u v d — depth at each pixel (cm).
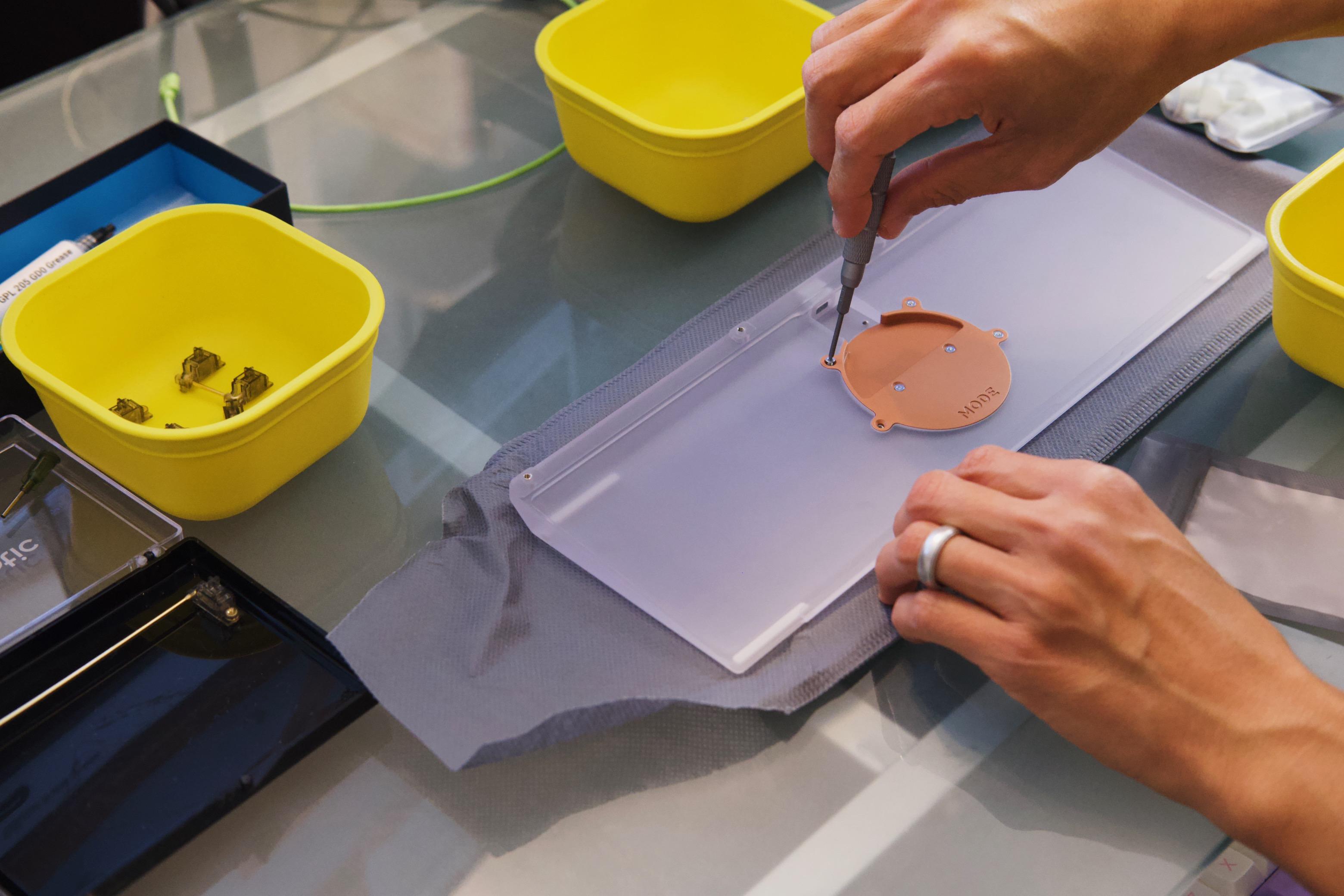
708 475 67
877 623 60
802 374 72
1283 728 53
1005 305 77
